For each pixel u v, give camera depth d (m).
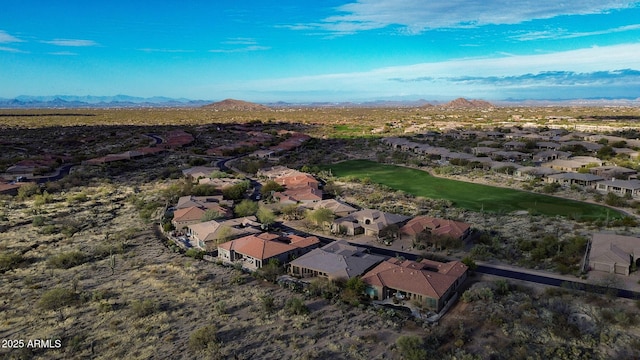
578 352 42.09
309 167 148.50
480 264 65.81
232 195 111.06
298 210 96.75
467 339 45.47
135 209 103.31
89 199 112.94
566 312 49.47
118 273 64.81
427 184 124.06
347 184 125.06
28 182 130.00
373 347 44.41
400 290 55.59
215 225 80.69
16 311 53.09
